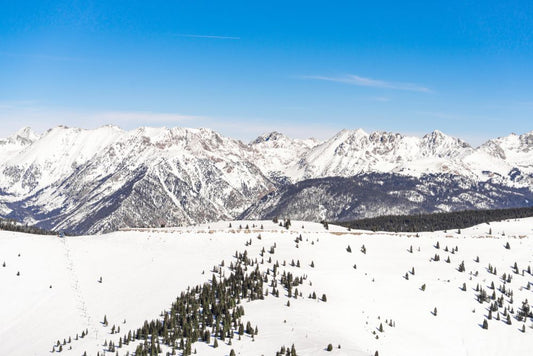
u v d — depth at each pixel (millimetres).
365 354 123500
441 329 159625
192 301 161750
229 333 137375
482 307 174250
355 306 163750
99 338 147875
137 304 168375
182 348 134375
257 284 169000
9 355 144000
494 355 151125
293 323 144500
